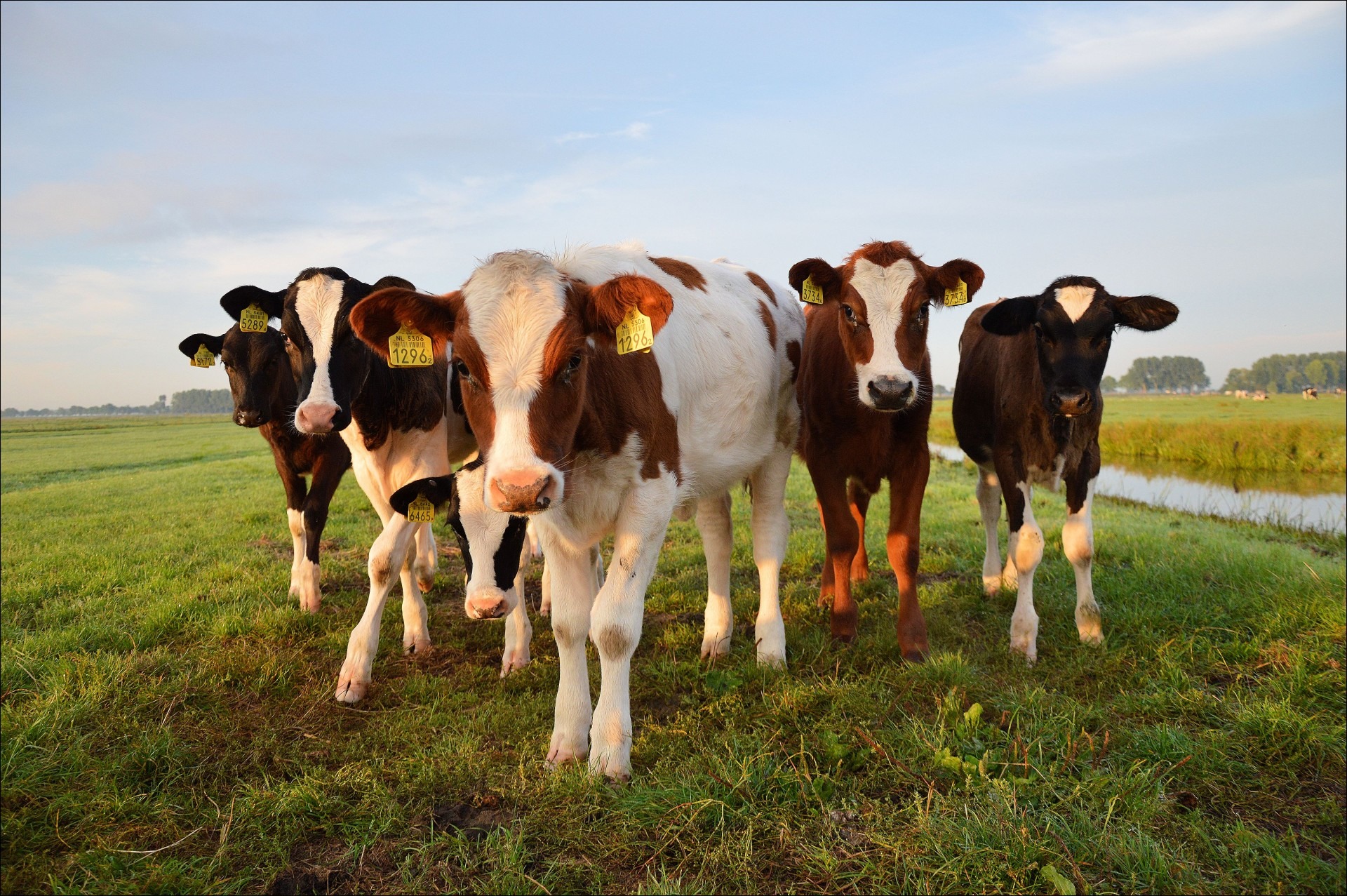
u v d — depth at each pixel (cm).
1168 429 2669
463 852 280
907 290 450
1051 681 421
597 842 286
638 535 343
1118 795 301
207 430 5547
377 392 471
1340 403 5672
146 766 339
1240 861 271
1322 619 464
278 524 972
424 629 497
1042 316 461
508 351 288
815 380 493
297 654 471
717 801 291
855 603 516
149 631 506
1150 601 522
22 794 309
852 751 333
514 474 277
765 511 476
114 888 262
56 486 1647
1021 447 483
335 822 301
